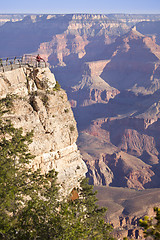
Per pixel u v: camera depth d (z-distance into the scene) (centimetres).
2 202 3147
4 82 4706
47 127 4812
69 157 5244
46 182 4234
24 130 4522
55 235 2861
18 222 3131
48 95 4975
